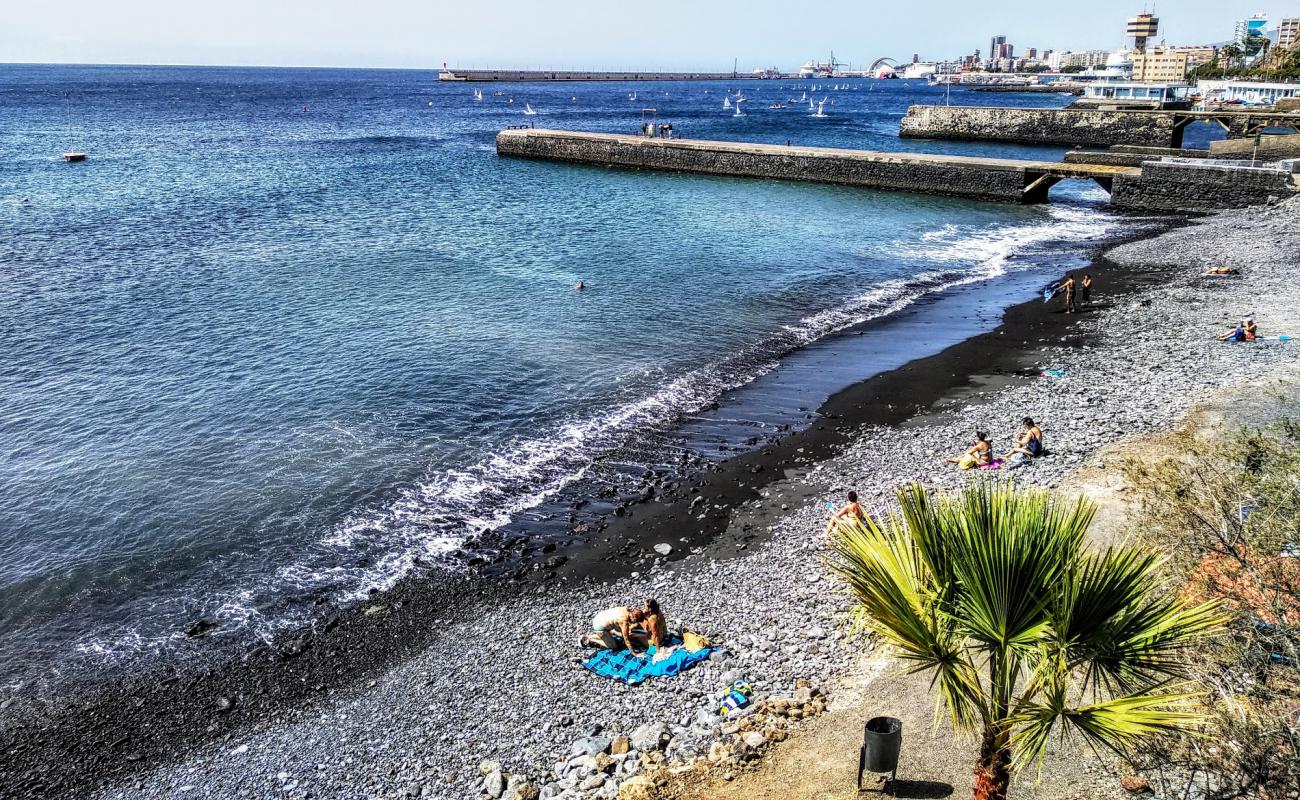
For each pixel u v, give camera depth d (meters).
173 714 14.74
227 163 82.69
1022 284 41.00
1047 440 22.59
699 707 13.73
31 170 74.44
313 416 25.69
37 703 14.94
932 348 31.86
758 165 80.81
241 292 37.84
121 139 102.75
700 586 17.56
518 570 18.61
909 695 13.20
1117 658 7.81
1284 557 11.20
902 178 73.06
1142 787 10.48
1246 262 41.28
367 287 39.06
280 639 16.56
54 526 19.91
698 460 23.39
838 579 16.95
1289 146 74.50
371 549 19.38
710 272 42.97
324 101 199.25
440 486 22.05
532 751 13.25
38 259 42.66
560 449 24.05
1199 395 24.28
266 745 13.98
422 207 60.62
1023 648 7.77
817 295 39.25
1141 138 105.44
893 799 11.05
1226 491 13.20
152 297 36.78
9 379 27.75
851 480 21.86
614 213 59.84
